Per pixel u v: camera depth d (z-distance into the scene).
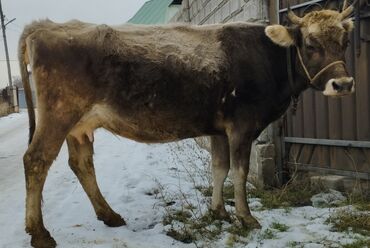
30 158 4.59
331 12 4.77
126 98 4.79
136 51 4.82
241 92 5.02
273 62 5.16
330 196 5.95
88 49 4.68
